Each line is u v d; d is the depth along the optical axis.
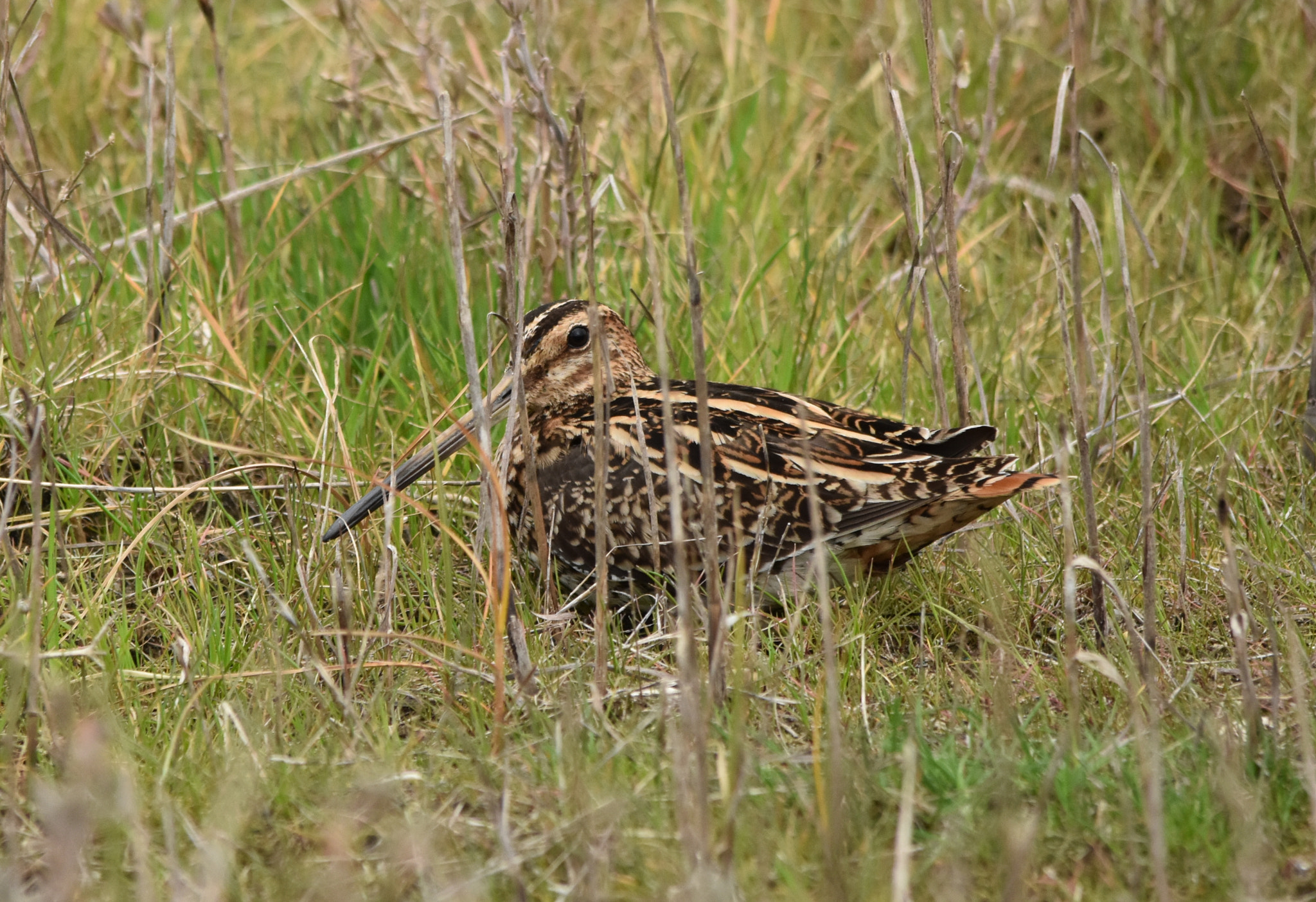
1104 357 11.34
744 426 9.48
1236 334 12.34
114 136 11.43
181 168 13.59
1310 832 6.79
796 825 6.83
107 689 7.87
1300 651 7.91
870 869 6.38
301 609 8.91
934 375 10.07
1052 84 14.55
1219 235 14.08
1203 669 8.56
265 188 12.03
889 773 7.18
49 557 8.80
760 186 13.63
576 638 8.97
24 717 7.78
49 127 14.28
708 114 14.70
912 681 8.44
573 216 11.48
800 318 11.80
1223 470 7.69
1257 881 6.16
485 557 9.83
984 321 12.43
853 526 9.16
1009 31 14.06
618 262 12.60
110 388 10.59
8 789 7.20
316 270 12.12
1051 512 10.02
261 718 7.74
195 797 7.01
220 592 9.07
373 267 12.14
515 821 6.91
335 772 7.26
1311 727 7.71
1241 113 14.24
